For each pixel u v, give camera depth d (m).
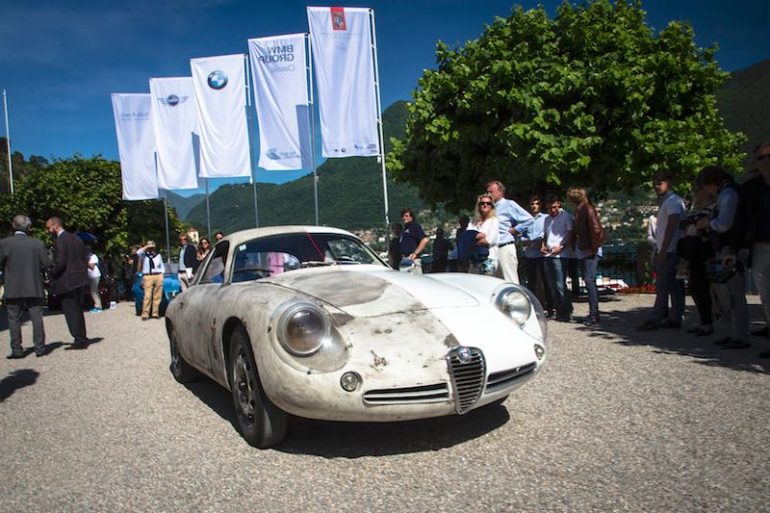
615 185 10.98
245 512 2.59
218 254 4.85
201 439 3.69
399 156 12.32
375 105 11.84
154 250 11.88
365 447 3.36
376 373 2.93
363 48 11.73
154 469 3.20
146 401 4.81
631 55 10.39
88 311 14.55
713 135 11.80
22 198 18.08
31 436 3.99
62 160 21.23
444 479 2.85
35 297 7.42
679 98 11.06
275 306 3.20
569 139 9.65
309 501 2.67
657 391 4.18
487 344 3.25
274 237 4.73
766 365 4.79
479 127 10.52
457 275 4.41
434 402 3.01
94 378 5.93
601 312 8.65
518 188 10.76
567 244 7.68
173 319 5.21
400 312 3.35
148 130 16.03
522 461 3.02
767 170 4.93
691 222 6.23
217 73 13.08
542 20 10.82
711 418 3.53
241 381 3.55
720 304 6.00
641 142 9.93
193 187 15.03
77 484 3.05
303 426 3.76
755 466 2.79
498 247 7.25
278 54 12.07
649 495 2.54
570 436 3.35
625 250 12.15
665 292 6.68
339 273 4.14
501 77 9.91
